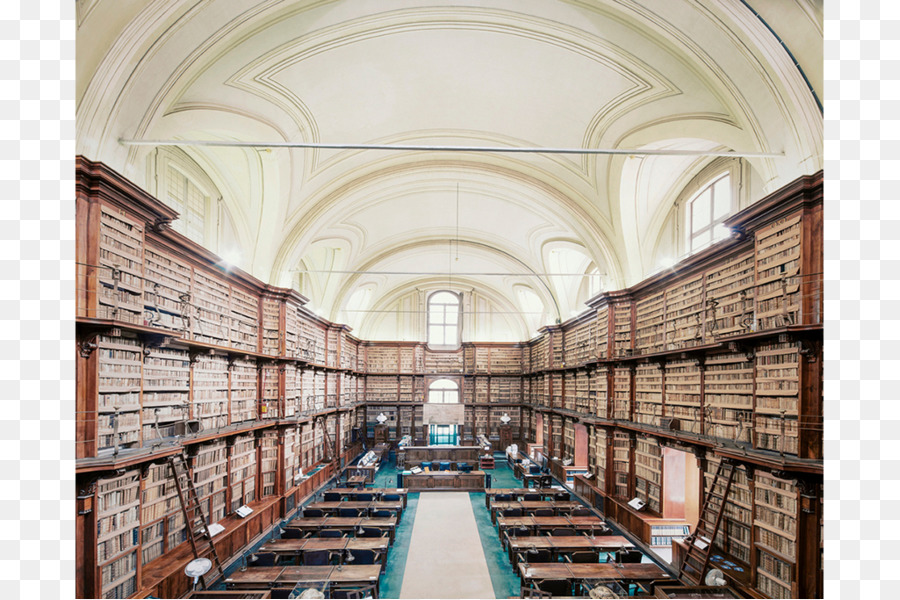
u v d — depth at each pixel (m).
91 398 6.71
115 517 7.17
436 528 13.98
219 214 13.31
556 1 8.97
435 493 18.70
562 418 21.62
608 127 11.84
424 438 29.69
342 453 23.45
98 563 6.65
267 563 9.28
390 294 31.20
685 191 13.41
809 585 6.91
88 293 6.73
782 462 6.87
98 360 6.83
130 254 7.63
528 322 30.09
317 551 9.48
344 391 25.62
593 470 16.22
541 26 9.62
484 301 31.50
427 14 9.44
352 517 12.28
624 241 14.83
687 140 11.44
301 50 9.67
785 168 8.00
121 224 7.44
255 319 14.32
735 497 9.16
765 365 8.34
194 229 11.98
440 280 30.61
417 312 31.41
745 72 7.91
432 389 31.17
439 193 18.81
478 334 31.36
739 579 8.38
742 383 9.31
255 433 13.59
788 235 7.66
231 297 12.66
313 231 15.97
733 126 9.04
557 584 8.29
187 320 10.08
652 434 11.81
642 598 7.82
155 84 7.70
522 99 12.15
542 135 13.29
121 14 6.66
